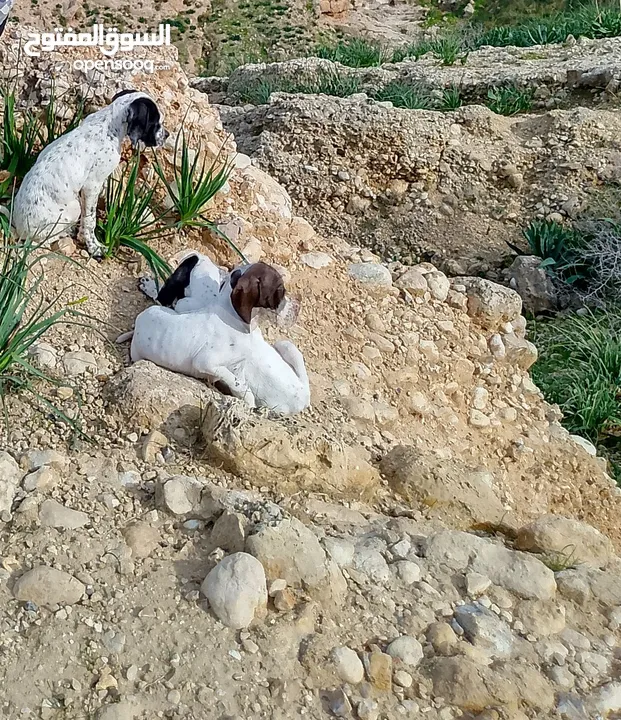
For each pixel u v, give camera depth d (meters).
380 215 3.97
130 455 1.40
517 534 1.48
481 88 5.05
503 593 1.27
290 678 1.06
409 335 2.13
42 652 1.04
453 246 3.73
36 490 1.28
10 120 1.98
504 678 1.10
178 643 1.08
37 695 1.00
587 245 3.35
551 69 5.03
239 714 1.01
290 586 1.17
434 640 1.15
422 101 4.95
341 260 2.33
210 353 1.55
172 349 1.57
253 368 1.58
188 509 1.29
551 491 2.02
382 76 5.55
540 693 1.10
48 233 1.80
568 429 2.43
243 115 4.66
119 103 1.81
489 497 1.55
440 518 1.48
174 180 2.15
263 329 1.92
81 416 1.47
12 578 1.13
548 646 1.19
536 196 3.89
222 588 1.12
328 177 4.05
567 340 2.87
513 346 2.32
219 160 2.29
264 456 1.39
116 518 1.27
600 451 2.37
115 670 1.04
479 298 2.36
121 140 1.83
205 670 1.05
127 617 1.10
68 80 2.15
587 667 1.18
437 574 1.29
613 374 2.66
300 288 2.13
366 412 1.77
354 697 1.06
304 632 1.12
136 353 1.63
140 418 1.45
